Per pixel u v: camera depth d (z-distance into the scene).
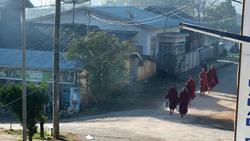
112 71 30.34
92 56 29.97
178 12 62.09
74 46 30.06
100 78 30.30
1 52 34.19
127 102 30.97
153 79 40.72
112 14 43.53
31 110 18.19
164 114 26.84
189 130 21.88
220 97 32.91
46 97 18.67
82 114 28.92
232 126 23.36
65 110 29.56
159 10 58.25
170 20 51.62
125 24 42.94
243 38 6.32
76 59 30.23
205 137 20.36
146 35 42.44
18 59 32.72
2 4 37.50
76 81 29.89
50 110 29.69
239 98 7.76
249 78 7.69
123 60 30.91
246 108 7.74
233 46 66.88
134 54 36.06
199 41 55.41
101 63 30.08
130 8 51.41
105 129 21.91
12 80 31.75
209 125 23.48
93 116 27.45
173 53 43.53
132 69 36.19
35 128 18.62
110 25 43.62
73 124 23.95
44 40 37.44
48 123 25.66
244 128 7.77
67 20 45.31
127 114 27.06
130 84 34.22
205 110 27.83
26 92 18.06
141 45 42.44
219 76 44.41
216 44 60.78
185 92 25.58
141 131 21.45
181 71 44.78
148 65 40.31
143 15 48.56
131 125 23.08
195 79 42.53
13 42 37.97
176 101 26.36
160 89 36.91
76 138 19.64
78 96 29.75
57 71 20.19
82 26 38.12
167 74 41.84
